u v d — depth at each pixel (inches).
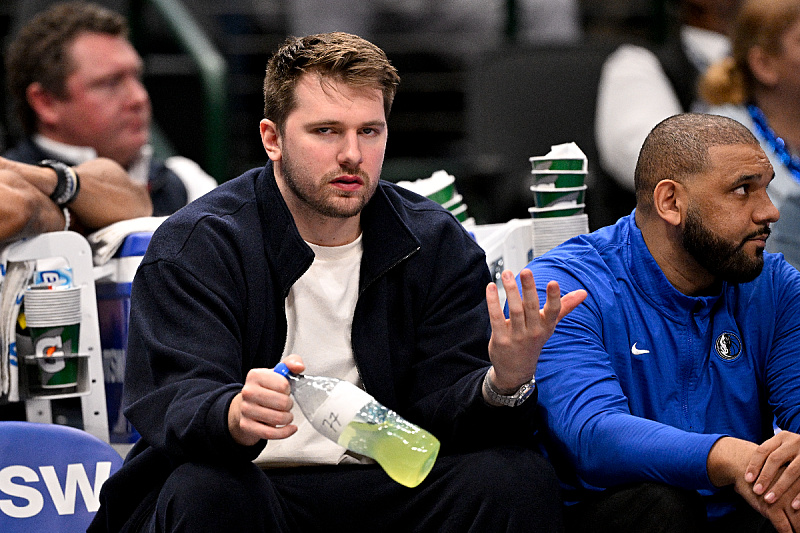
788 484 279.1
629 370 325.7
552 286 271.7
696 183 315.6
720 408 328.2
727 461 282.4
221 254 302.7
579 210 400.5
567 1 770.2
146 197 434.6
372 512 307.7
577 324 321.4
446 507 294.2
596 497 304.8
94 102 519.2
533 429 312.3
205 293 294.7
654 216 328.5
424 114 805.2
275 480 312.0
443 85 799.1
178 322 291.4
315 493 309.0
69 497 333.1
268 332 310.2
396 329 323.6
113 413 382.3
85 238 391.2
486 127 634.2
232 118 797.2
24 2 646.5
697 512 292.2
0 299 356.5
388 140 809.5
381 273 318.7
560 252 341.4
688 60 639.1
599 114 615.8
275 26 809.5
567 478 322.7
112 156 534.9
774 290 339.3
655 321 327.3
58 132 526.6
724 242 313.9
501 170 617.9
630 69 616.7
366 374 315.6
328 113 292.7
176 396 275.7
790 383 330.0
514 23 768.9
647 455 291.9
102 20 525.3
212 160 705.0
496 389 292.5
